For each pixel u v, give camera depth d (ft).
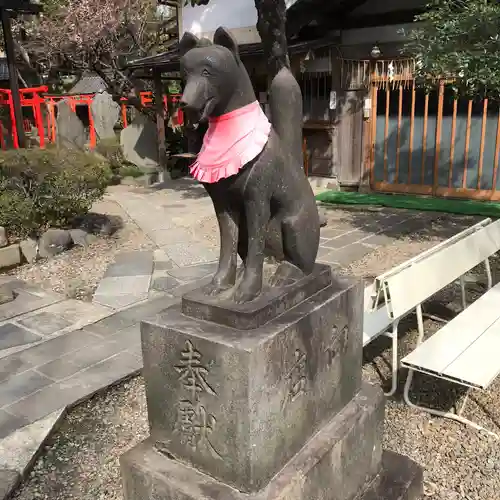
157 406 7.59
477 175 30.45
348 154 34.47
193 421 7.20
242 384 6.52
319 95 34.99
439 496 9.18
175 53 36.14
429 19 19.38
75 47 44.68
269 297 7.25
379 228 25.64
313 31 33.35
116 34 44.65
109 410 11.87
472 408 11.60
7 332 15.31
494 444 10.36
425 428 10.94
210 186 7.18
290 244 7.66
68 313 16.62
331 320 7.89
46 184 22.93
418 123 31.68
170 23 49.67
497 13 16.14
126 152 40.50
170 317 7.43
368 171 33.88
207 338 6.72
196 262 21.29
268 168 6.87
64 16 45.42
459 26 17.02
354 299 8.46
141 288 18.40
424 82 20.79
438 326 15.49
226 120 6.66
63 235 23.08
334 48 32.94
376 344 14.58
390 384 12.64
